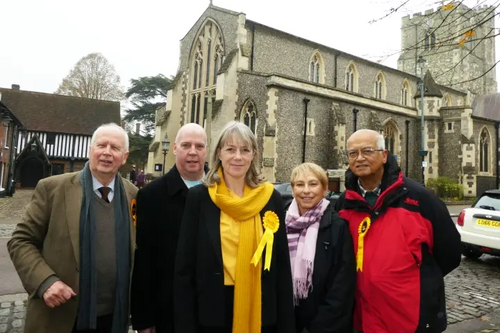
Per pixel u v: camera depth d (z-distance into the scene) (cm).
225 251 224
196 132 295
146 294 260
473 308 485
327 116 1991
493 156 2736
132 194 285
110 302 253
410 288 243
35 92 3005
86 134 2830
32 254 231
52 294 217
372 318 250
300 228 273
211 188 237
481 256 825
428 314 241
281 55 2256
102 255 250
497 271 689
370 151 268
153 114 4156
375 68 2841
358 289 260
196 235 231
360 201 269
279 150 1767
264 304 222
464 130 2495
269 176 1714
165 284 262
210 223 229
